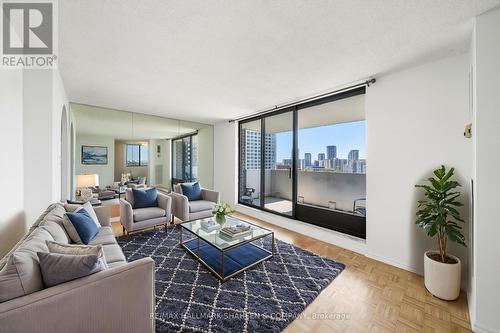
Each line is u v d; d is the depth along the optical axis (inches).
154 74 102.0
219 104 154.6
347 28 66.6
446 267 73.3
